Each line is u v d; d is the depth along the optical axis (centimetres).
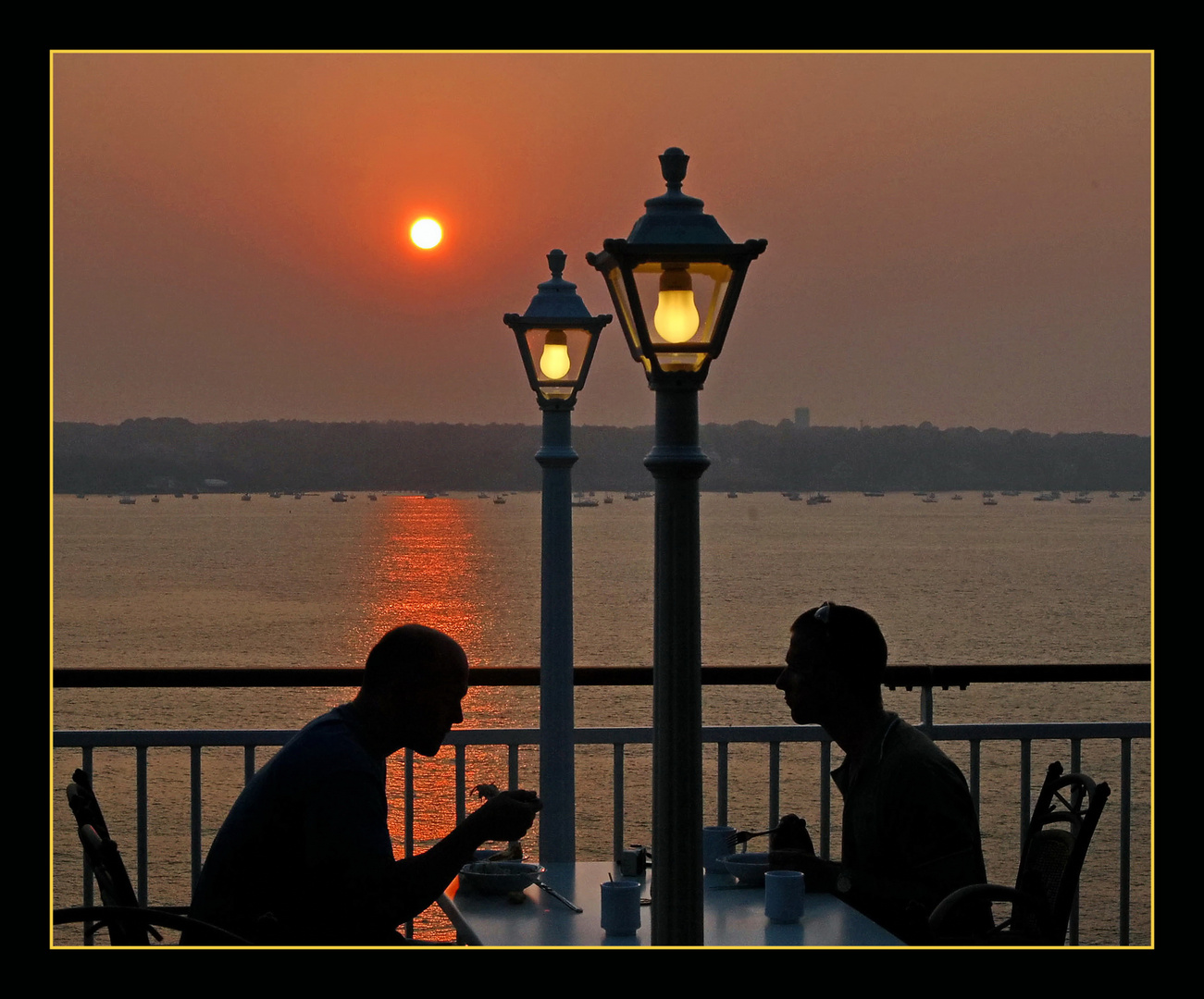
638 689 5241
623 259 347
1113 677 612
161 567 14250
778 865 450
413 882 377
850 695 450
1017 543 18838
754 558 15075
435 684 396
